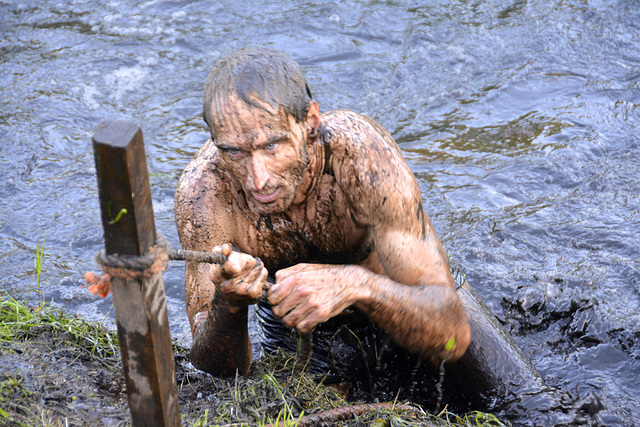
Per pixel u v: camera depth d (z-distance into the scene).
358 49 8.96
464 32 9.30
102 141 1.98
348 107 7.88
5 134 7.52
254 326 5.07
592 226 5.88
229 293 2.72
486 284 5.29
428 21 9.55
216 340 3.32
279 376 3.87
